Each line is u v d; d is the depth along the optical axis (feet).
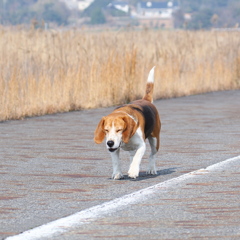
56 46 76.74
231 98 75.51
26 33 84.17
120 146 30.58
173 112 60.59
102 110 63.57
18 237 20.94
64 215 23.80
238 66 91.91
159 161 36.22
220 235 21.30
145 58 78.69
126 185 29.43
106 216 23.58
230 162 35.19
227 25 119.14
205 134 46.34
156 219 23.22
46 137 45.21
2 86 56.75
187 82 81.51
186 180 30.27
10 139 44.32
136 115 30.42
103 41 82.28
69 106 62.95
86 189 28.53
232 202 25.79
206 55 90.33
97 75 67.46
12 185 29.43
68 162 35.65
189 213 24.06
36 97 60.59
